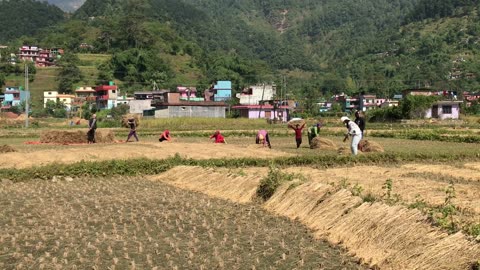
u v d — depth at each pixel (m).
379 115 83.12
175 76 149.75
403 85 149.50
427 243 9.49
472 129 57.53
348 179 18.69
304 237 12.02
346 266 9.97
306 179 16.75
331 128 61.81
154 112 87.12
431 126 65.25
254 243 11.47
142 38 166.50
